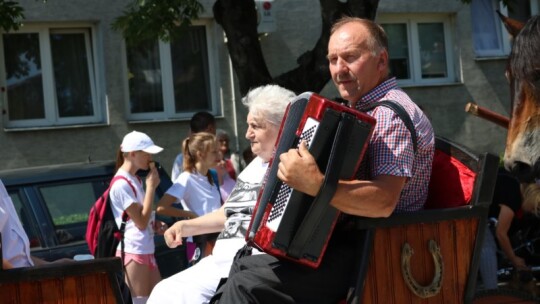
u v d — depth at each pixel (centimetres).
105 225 705
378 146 417
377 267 423
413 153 421
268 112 499
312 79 919
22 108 1527
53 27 1539
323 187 394
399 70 1803
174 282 528
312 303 423
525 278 728
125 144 715
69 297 425
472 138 1817
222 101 1622
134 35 967
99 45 1552
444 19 1822
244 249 480
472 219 449
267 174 419
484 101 1823
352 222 430
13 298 416
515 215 859
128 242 704
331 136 402
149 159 719
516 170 497
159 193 811
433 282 436
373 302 421
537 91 493
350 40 435
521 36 505
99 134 1551
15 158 1504
